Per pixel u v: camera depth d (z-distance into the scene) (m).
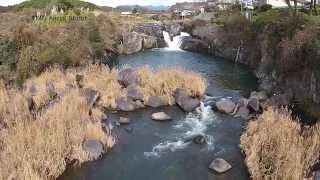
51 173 17.53
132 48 62.22
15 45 36.78
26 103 24.80
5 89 27.62
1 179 15.32
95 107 27.70
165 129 24.80
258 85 37.31
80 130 20.67
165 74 31.81
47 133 19.36
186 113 28.03
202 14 85.00
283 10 53.88
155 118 26.44
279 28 39.97
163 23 78.62
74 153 19.50
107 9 117.38
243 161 20.00
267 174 17.11
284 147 17.81
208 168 19.33
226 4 102.12
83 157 19.53
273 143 19.02
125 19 83.44
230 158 20.39
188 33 76.00
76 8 88.44
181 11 112.94
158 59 54.66
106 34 58.91
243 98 29.70
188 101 28.92
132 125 25.45
